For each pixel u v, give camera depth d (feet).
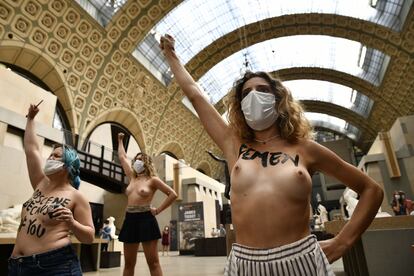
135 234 10.94
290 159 4.32
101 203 67.41
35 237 6.86
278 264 3.73
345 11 79.15
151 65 76.84
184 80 5.84
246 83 5.37
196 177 75.72
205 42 83.61
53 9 51.60
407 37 72.79
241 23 82.79
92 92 63.16
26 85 38.81
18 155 34.73
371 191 4.41
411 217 13.57
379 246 13.37
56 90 57.72
